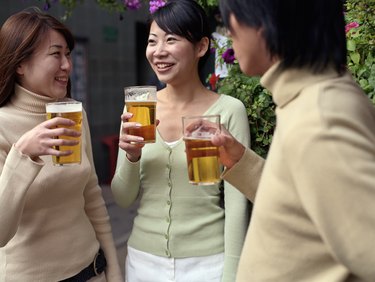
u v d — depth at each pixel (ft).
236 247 5.24
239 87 6.78
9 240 4.79
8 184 4.51
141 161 5.71
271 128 6.53
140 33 27.94
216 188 5.52
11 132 5.04
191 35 5.48
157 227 5.63
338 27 3.01
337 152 2.59
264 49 3.12
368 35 6.33
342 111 2.73
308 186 2.66
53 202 5.18
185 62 5.55
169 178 5.55
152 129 5.03
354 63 6.33
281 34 2.94
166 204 5.59
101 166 23.99
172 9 5.45
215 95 5.94
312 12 2.92
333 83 2.92
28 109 5.20
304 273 3.01
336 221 2.60
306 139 2.67
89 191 6.10
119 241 16.21
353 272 2.69
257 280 3.17
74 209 5.47
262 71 3.32
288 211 2.95
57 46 5.13
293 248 3.00
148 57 5.72
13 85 5.20
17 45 4.97
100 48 23.56
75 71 22.35
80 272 5.45
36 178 4.98
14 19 5.08
